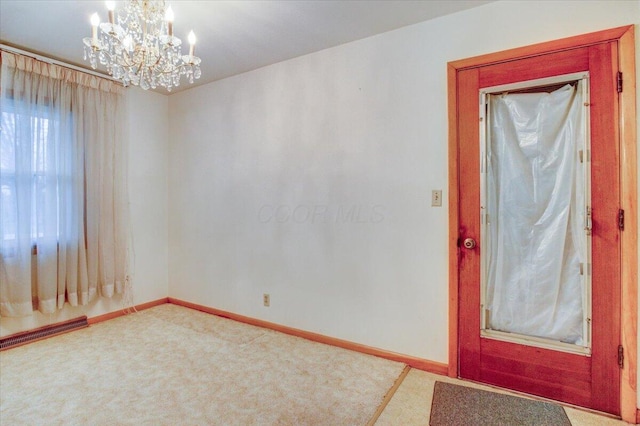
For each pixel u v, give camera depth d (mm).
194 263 3570
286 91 2869
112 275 3178
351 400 1900
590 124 1805
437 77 2211
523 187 2000
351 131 2549
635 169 1711
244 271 3176
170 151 3764
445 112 2191
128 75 1770
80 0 1956
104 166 3109
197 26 2266
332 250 2656
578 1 1814
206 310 3453
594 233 1810
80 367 2277
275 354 2479
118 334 2859
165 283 3779
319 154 2707
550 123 1923
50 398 1912
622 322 1751
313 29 2326
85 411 1794
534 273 1978
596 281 1811
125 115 3293
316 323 2746
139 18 1872
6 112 2512
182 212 3666
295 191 2846
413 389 2035
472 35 2090
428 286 2270
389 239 2406
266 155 3010
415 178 2303
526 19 1940
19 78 2568
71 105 2875
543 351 1938
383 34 2387
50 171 2736
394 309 2395
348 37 2449
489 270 2096
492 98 2068
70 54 2713
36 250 2705
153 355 2461
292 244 2865
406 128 2326
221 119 3320
